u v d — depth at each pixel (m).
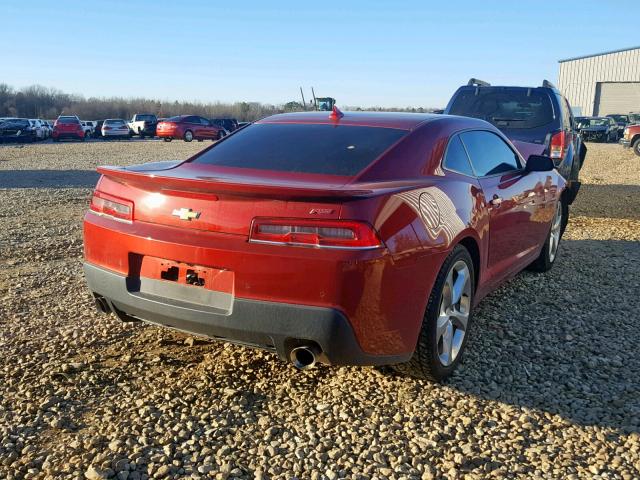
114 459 2.75
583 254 6.83
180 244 3.12
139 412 3.17
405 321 3.15
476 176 4.13
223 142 4.11
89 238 3.53
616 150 28.55
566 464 2.80
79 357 3.83
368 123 3.99
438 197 3.43
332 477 2.69
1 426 3.01
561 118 8.52
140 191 3.34
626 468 2.77
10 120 34.47
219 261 3.03
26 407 3.19
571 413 3.27
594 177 15.62
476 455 2.86
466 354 4.00
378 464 2.79
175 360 3.81
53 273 5.73
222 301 3.08
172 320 3.22
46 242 7.07
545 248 5.77
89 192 11.70
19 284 5.34
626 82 50.81
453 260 3.50
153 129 42.75
